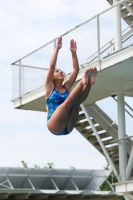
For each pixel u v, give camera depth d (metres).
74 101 11.41
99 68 22.12
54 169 35.38
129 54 20.77
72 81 12.36
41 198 34.34
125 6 24.56
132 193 23.89
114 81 23.95
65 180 36.41
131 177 24.94
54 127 11.62
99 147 27.83
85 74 11.52
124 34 22.67
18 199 33.38
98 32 22.38
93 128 25.64
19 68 26.20
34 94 25.39
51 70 12.05
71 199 35.72
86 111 25.86
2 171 33.41
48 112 12.04
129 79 23.70
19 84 26.28
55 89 12.12
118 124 25.59
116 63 21.31
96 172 37.12
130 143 24.80
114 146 26.44
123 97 25.67
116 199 36.72
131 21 26.08
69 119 11.78
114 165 25.39
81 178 36.94
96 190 37.25
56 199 35.19
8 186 34.59
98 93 25.80
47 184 35.81
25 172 34.31
